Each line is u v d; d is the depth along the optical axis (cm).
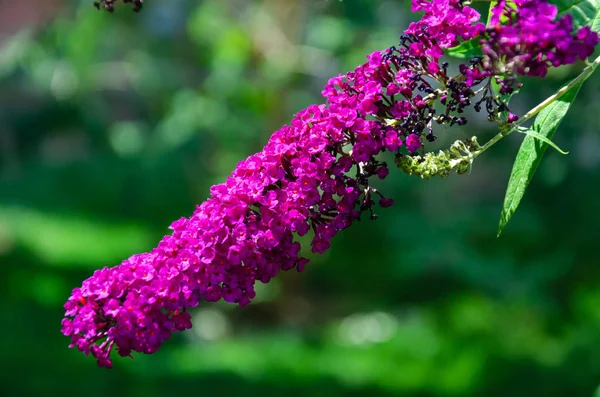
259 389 834
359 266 1295
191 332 1103
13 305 1023
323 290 1284
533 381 805
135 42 1422
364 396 832
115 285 192
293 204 190
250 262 191
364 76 198
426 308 1116
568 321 951
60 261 1307
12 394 759
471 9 188
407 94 194
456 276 1050
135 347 188
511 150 777
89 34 1319
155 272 192
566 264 922
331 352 1014
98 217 1622
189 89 1430
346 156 193
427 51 193
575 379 791
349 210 193
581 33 169
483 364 848
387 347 991
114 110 1728
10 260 1224
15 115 1688
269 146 198
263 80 1267
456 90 191
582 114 675
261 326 1224
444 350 931
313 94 1328
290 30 1277
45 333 938
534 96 577
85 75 1357
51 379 785
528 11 171
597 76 605
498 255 1008
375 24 909
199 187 1570
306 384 857
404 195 1152
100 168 1734
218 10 1322
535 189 856
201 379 837
